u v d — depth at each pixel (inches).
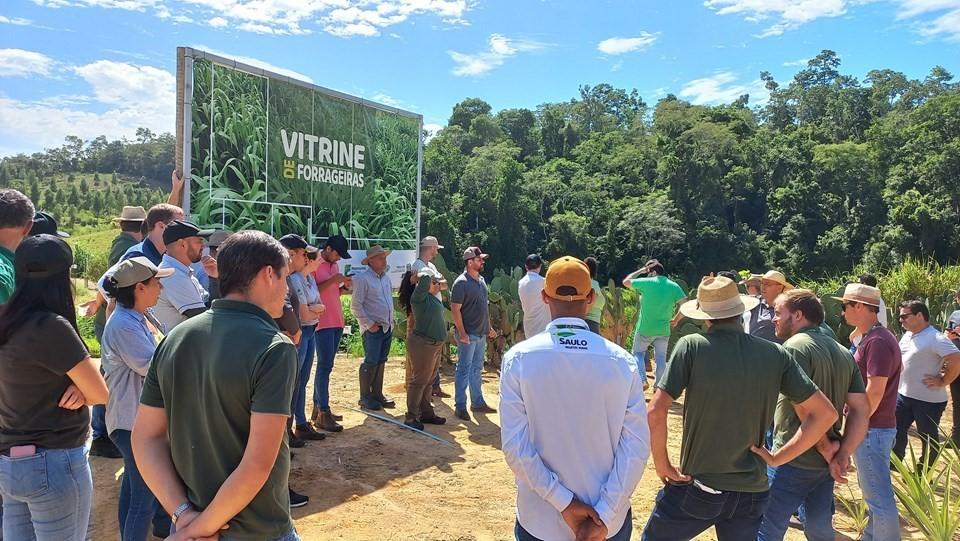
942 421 320.8
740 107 4488.2
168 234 149.6
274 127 343.0
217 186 306.3
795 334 142.4
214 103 304.2
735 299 114.4
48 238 100.6
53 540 102.5
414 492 194.2
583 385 91.8
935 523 168.4
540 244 2669.8
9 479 98.7
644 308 331.0
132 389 129.0
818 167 2598.4
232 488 73.4
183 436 79.0
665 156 2893.7
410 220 469.4
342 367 370.6
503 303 401.1
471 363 284.8
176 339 80.7
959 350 220.5
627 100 5418.3
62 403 100.9
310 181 371.9
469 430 260.8
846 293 164.7
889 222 2289.6
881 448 158.6
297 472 202.4
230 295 81.3
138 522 126.1
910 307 225.5
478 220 2657.5
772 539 137.3
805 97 3939.5
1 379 98.4
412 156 467.8
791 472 136.3
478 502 189.8
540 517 94.0
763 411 112.3
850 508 192.4
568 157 3838.6
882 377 153.4
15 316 97.0
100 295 199.0
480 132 3907.5
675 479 117.6
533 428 93.1
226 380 75.5
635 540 170.7
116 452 203.2
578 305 98.6
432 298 250.1
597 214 2711.6
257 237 82.2
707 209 2701.8
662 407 116.0
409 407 253.8
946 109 2400.3
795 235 2490.2
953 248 2065.7
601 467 92.6
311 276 220.2
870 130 2819.9
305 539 159.9
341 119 397.4
